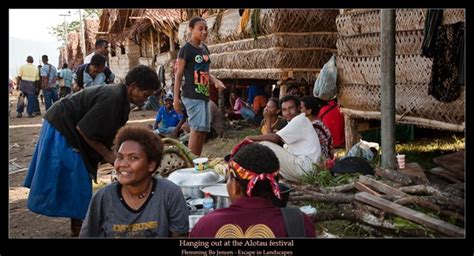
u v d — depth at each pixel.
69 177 3.51
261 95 10.11
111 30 17.80
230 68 8.97
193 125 5.32
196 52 5.21
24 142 9.06
